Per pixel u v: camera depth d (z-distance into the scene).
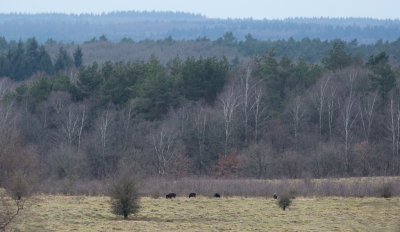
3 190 122.62
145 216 100.06
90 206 110.62
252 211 107.56
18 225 84.69
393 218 100.25
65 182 143.38
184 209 109.19
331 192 133.38
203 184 143.00
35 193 110.81
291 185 137.00
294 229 88.12
